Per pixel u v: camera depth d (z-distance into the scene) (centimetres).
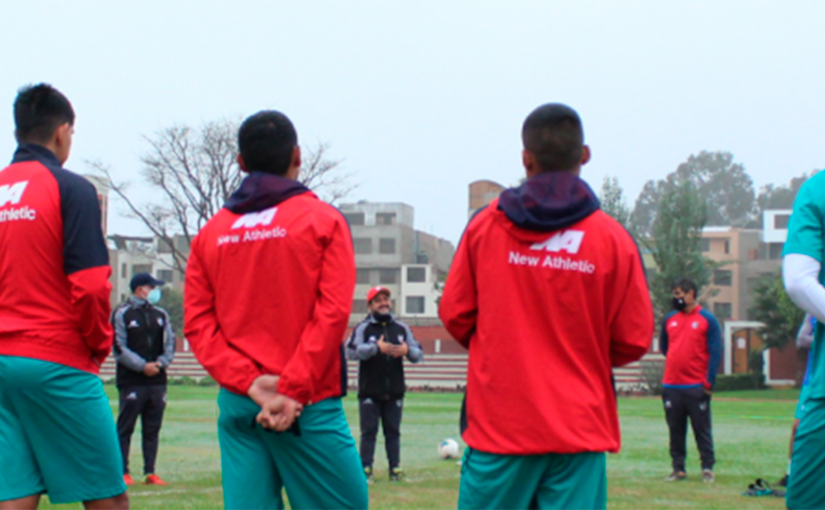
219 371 375
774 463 1131
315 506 383
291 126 391
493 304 340
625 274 340
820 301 358
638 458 1176
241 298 376
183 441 1355
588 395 337
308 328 366
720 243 7056
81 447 418
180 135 3788
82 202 410
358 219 8394
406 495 803
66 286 413
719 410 2531
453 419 1938
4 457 414
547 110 347
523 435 331
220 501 739
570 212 337
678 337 956
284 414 359
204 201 3850
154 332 909
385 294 955
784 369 4512
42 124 429
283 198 378
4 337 407
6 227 410
